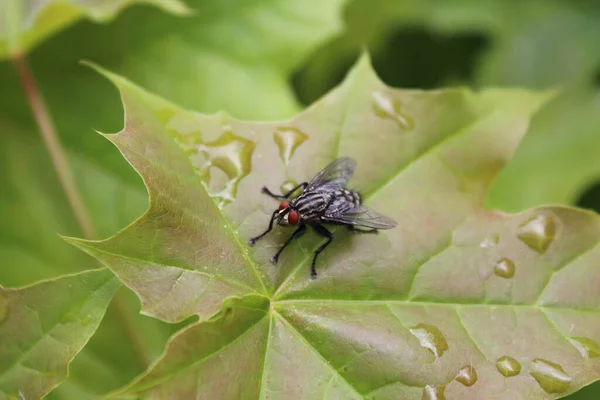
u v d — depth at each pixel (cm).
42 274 24
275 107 25
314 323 21
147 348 24
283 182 22
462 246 22
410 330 21
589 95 28
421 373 21
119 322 24
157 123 22
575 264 22
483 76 29
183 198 21
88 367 24
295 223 22
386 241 22
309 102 29
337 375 21
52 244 25
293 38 25
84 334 20
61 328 20
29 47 24
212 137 22
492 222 22
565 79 29
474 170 23
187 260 21
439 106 23
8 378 20
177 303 21
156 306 21
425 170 22
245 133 22
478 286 22
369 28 29
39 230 25
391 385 21
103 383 24
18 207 25
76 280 21
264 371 21
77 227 25
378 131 23
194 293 21
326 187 22
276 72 25
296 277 22
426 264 22
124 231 21
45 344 20
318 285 22
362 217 22
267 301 21
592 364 21
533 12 30
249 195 22
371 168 22
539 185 27
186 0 25
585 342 22
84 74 25
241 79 25
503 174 27
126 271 21
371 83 23
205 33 25
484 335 22
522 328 22
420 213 22
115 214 25
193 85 25
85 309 21
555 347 21
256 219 22
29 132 25
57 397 23
